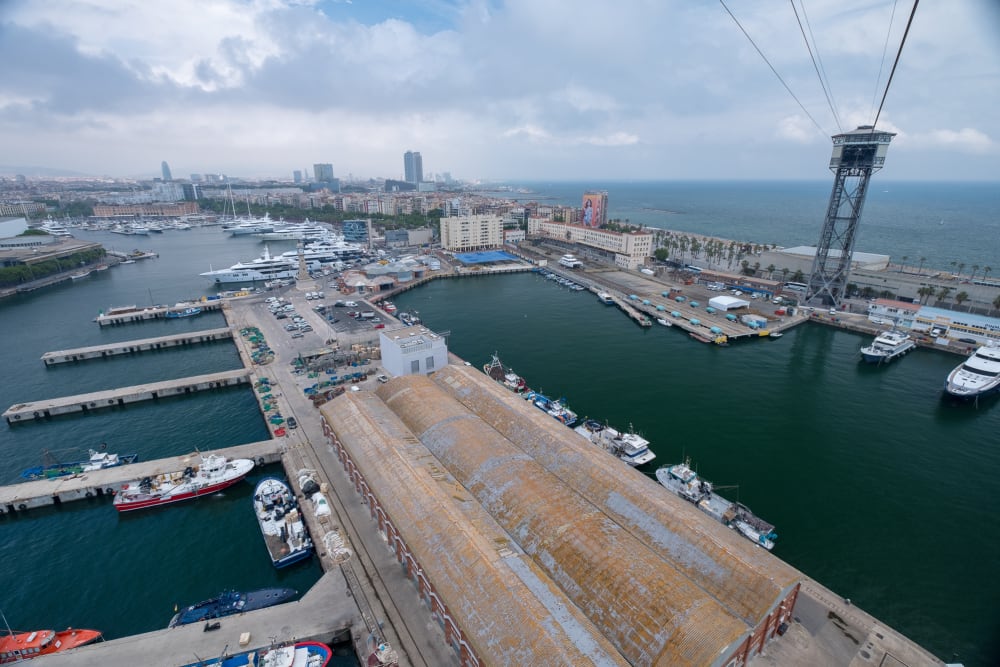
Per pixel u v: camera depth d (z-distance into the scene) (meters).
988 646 57.31
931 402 120.12
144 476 90.31
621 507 67.38
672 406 117.12
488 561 55.25
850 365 143.62
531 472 74.06
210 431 110.00
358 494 82.50
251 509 85.25
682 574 56.09
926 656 54.22
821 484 87.81
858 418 111.69
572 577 56.12
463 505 66.62
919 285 188.62
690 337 168.50
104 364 152.62
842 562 69.94
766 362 145.38
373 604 61.22
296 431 104.06
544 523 63.16
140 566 72.94
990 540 74.50
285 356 147.75
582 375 135.88
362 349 146.88
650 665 46.25
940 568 69.00
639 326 181.25
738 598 52.62
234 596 65.06
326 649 55.78
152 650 55.81
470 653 49.88
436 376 115.56
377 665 53.50
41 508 85.88
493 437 84.44
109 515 84.31
